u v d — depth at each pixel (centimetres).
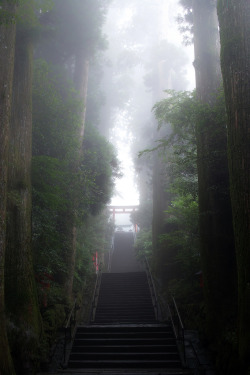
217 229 654
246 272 445
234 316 589
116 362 624
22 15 701
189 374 559
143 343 707
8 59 548
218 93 732
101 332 774
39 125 837
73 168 1020
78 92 1073
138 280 1512
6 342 450
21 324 557
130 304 1269
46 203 750
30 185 676
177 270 1323
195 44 868
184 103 820
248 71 498
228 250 638
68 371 587
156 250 1468
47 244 778
